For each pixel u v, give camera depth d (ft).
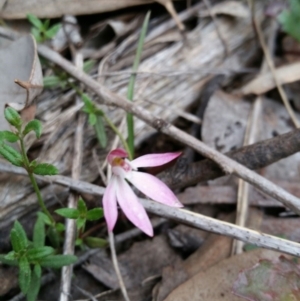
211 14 0.81
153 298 0.65
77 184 0.66
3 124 0.65
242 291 0.61
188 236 0.70
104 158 0.72
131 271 0.68
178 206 0.58
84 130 0.72
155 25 0.79
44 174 0.59
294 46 0.87
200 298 0.63
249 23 0.84
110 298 0.66
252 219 0.71
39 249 0.60
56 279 0.67
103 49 0.77
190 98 0.79
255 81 0.81
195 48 0.80
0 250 0.66
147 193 0.59
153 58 0.78
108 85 0.75
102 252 0.69
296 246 0.61
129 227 0.71
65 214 0.61
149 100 0.75
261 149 0.66
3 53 0.67
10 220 0.68
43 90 0.73
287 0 0.84
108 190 0.59
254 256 0.65
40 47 0.72
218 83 0.80
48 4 0.74
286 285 0.61
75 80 0.74
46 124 0.71
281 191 0.63
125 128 0.73
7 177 0.67
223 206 0.73
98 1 0.75
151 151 0.76
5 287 0.65
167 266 0.67
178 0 0.82
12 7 0.73
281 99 0.83
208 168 0.66
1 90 0.66
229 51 0.83
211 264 0.67
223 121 0.78
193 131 0.78
